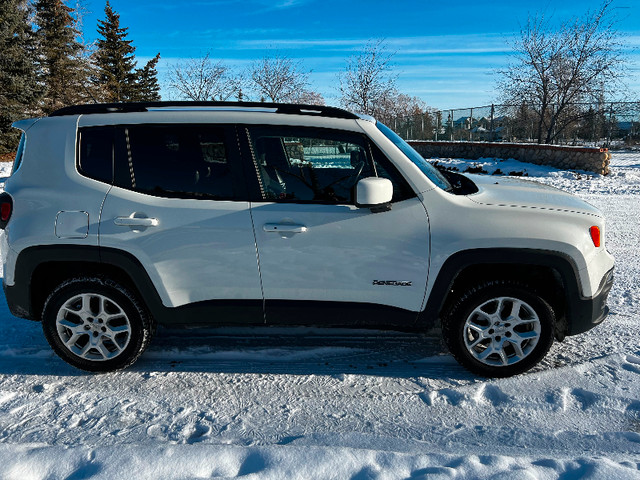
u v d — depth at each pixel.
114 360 3.46
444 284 3.28
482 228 3.21
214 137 3.37
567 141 20.72
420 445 2.69
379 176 3.31
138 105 3.50
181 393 3.26
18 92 26.56
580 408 3.04
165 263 3.32
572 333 3.36
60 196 3.36
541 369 3.48
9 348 3.87
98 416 2.99
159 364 3.66
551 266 3.22
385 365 3.64
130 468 2.36
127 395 3.23
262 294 3.37
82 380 3.43
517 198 3.42
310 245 3.28
